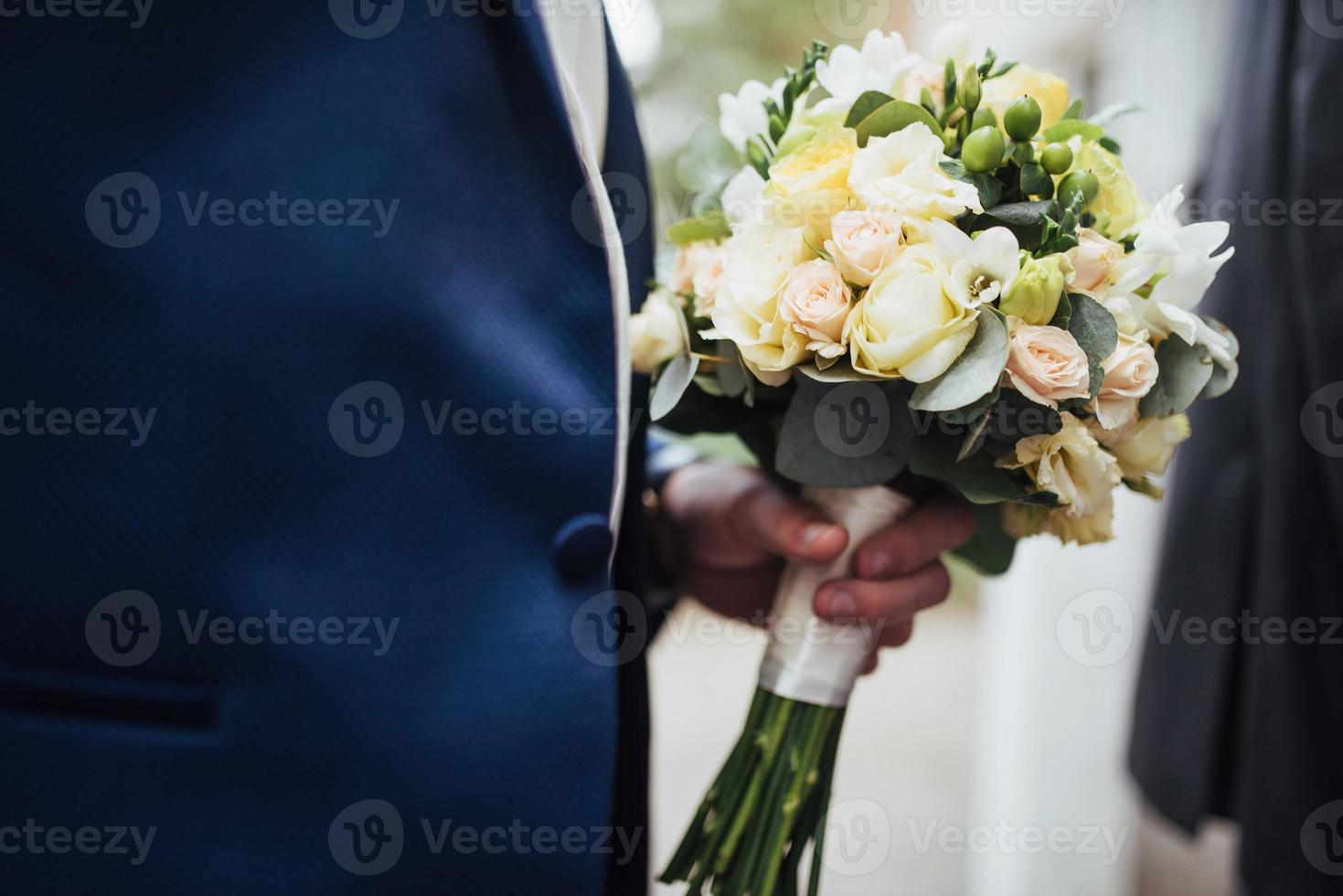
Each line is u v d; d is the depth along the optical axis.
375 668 0.47
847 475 0.62
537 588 0.50
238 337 0.46
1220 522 1.14
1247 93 1.07
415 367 0.48
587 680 0.50
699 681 3.77
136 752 0.46
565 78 0.53
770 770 0.69
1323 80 0.89
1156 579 1.26
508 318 0.51
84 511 0.46
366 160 0.48
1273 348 1.02
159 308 0.46
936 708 3.43
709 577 0.88
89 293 0.46
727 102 0.74
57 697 0.46
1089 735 1.82
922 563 0.69
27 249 0.45
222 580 0.46
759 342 0.60
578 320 0.52
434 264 0.49
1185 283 0.60
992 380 0.54
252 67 0.47
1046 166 0.61
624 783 0.70
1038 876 1.84
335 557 0.47
